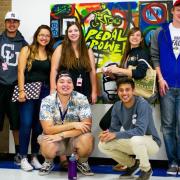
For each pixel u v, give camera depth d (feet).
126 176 10.85
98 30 13.19
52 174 11.53
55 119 11.23
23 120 12.26
